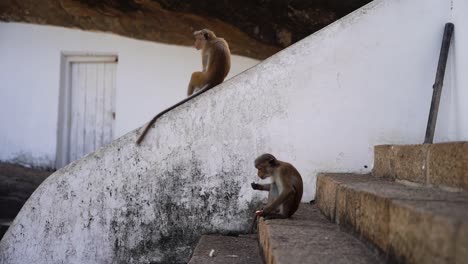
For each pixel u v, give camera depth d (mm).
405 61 4887
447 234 1758
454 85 4672
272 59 4945
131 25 9484
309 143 4906
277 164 4012
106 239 5102
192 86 6508
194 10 8523
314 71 4910
